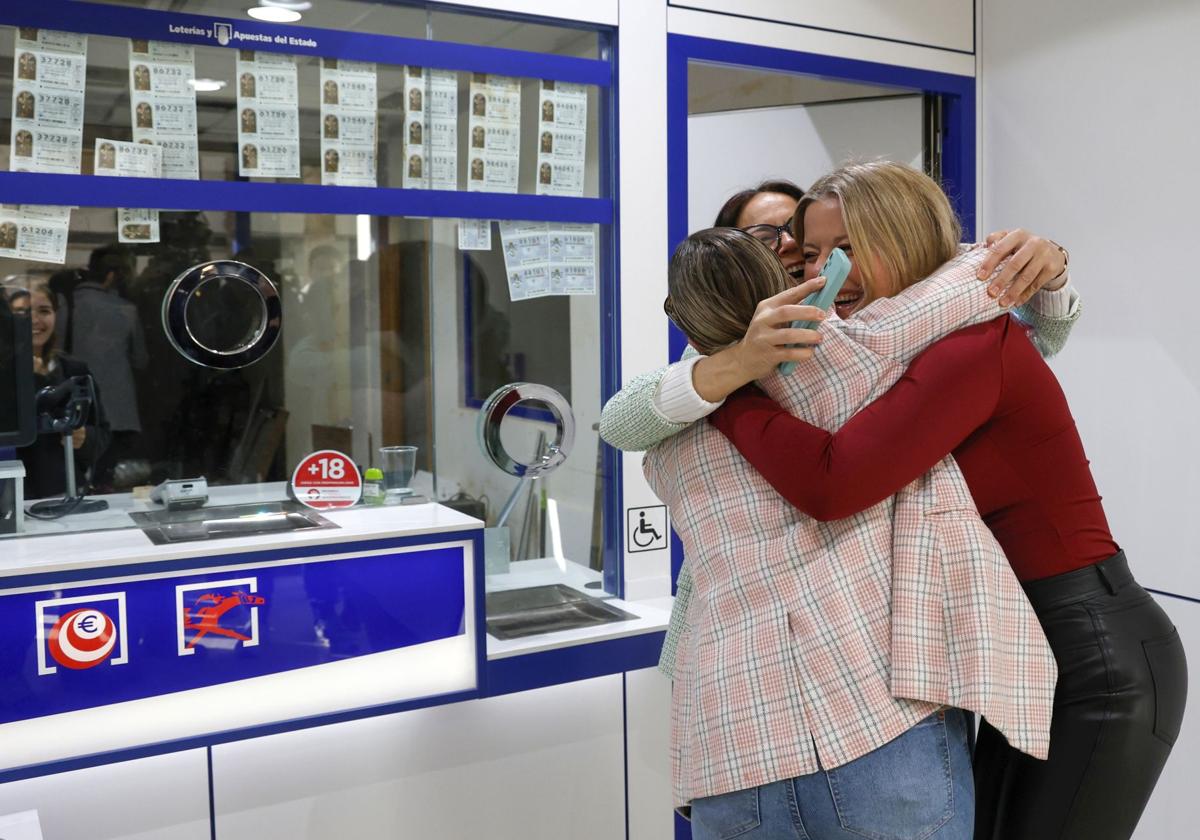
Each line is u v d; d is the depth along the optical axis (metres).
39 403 2.14
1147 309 2.82
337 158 2.36
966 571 1.31
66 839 1.99
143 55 2.16
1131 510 2.89
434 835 2.35
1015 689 1.31
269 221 2.31
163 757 2.07
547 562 2.65
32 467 2.14
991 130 3.26
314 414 2.39
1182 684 1.47
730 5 2.78
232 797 2.14
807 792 1.30
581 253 2.66
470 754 2.38
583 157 2.64
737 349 1.35
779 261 1.43
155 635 1.95
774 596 1.35
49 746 1.87
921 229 1.40
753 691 1.32
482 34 2.49
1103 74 2.89
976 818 1.53
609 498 2.73
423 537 2.18
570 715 2.50
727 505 1.40
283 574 2.05
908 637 1.29
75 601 1.88
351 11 2.35
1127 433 2.89
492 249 2.54
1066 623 1.43
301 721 2.07
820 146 3.48
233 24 2.22
